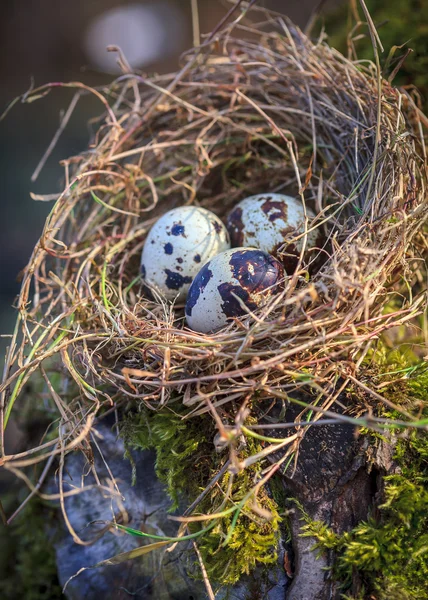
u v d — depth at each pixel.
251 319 0.20
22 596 0.25
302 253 0.21
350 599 0.19
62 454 0.19
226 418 0.20
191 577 0.20
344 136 0.24
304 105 0.25
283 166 0.25
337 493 0.20
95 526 0.23
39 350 0.22
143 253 0.24
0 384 0.21
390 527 0.19
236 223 0.24
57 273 0.25
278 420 0.20
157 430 0.21
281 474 0.20
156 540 0.21
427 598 0.19
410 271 0.22
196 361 0.20
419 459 0.20
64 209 0.24
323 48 0.25
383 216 0.20
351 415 0.20
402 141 0.21
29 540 0.25
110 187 0.25
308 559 0.19
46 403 0.25
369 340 0.20
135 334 0.21
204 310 0.22
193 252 0.23
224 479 0.20
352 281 0.19
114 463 0.22
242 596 0.20
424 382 0.20
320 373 0.19
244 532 0.19
